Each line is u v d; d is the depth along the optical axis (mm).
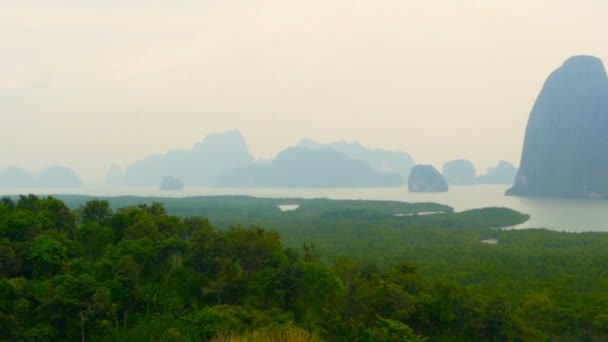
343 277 46531
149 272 46594
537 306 43469
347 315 41781
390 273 47312
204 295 44375
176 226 53156
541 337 38156
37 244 44625
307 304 42438
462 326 39875
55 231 49781
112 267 41844
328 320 38438
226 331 29094
